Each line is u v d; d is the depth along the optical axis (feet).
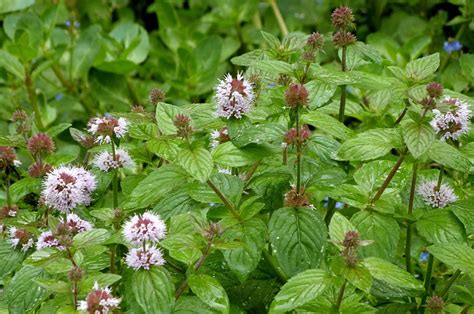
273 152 2.20
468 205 2.30
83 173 2.36
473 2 3.72
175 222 2.20
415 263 2.71
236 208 2.22
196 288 2.07
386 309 2.31
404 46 3.64
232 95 2.14
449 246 2.15
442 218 2.27
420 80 2.40
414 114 2.13
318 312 2.15
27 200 2.65
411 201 2.32
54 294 2.32
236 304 2.32
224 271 2.32
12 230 2.33
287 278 2.35
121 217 2.28
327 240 2.29
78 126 3.91
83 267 2.20
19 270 2.31
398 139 2.20
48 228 2.31
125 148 2.57
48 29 3.92
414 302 2.37
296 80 2.43
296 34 2.56
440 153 2.17
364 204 2.26
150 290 2.00
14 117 2.48
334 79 2.33
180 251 2.08
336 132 2.33
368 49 2.42
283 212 2.19
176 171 2.23
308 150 2.53
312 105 2.31
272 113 2.40
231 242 2.09
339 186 2.29
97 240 2.10
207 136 2.52
